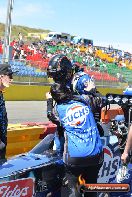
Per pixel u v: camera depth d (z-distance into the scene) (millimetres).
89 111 3539
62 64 3480
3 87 3584
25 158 3756
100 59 38938
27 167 3545
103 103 4188
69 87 3561
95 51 42562
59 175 3793
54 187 3779
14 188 3432
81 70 3910
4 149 3674
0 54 25719
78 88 3775
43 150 4027
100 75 26672
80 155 3393
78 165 3406
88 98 3791
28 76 22328
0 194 3328
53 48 36969
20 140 5684
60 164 3783
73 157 3404
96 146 3463
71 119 3453
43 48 34844
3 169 3443
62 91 3494
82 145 3414
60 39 48188
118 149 4352
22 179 3492
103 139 4188
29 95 22094
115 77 27891
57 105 3535
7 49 18266
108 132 4328
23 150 5777
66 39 49062
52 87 3549
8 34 18141
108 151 4223
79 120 3443
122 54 47719
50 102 3789
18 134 5602
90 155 3408
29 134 5777
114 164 4301
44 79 23188
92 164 3428
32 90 22266
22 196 3502
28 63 22484
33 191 3592
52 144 4094
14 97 21156
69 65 3547
